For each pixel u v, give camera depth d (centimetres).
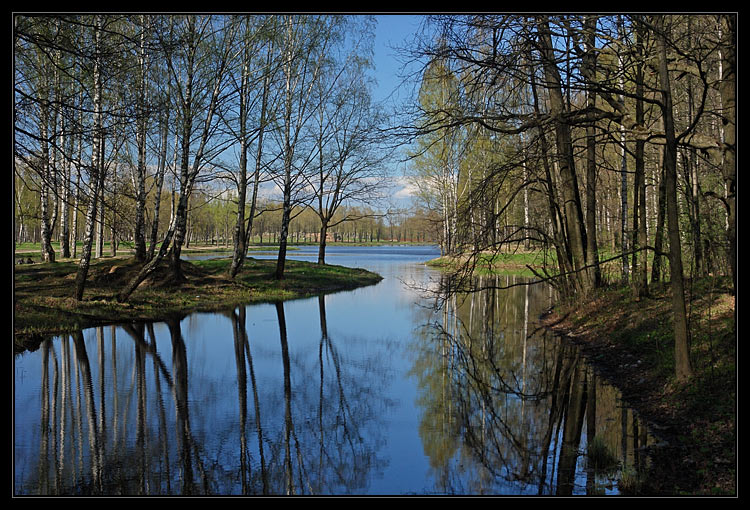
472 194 1131
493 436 729
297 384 1016
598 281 1639
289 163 2703
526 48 879
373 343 1436
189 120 1797
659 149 1370
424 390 974
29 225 5594
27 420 796
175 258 2222
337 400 910
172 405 874
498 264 3738
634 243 1470
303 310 2050
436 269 4203
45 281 1928
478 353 1295
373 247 11300
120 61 1154
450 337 1527
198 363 1175
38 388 964
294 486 582
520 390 961
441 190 3741
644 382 883
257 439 724
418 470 622
